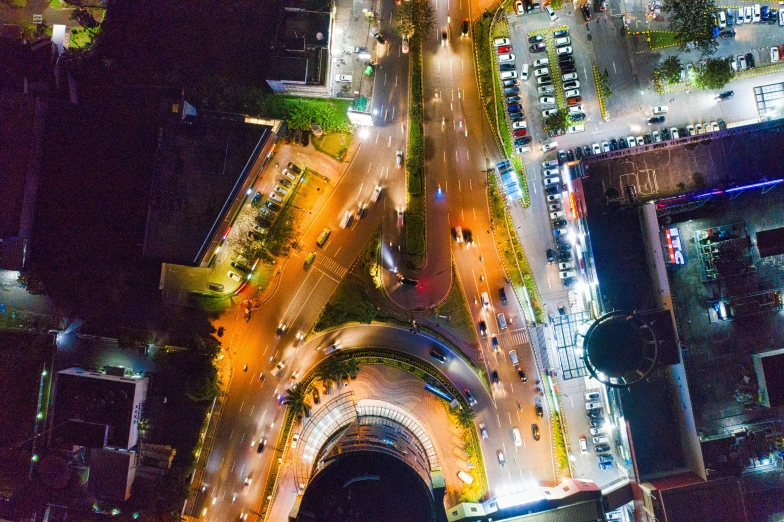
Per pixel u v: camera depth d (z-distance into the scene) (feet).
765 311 279.49
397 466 253.24
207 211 296.71
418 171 319.68
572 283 317.22
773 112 318.04
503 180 318.65
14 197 298.35
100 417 304.30
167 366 321.11
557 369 318.45
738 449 278.05
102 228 311.88
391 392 319.06
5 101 299.17
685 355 282.15
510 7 322.75
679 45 320.70
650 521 284.00
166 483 308.40
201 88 307.37
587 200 291.99
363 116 313.32
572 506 289.74
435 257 321.93
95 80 315.37
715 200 283.18
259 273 321.73
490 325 321.52
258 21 319.27
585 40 322.75
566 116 315.17
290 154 322.14
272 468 318.45
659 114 320.09
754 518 273.13
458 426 317.42
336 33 321.73
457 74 323.78
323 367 319.06
